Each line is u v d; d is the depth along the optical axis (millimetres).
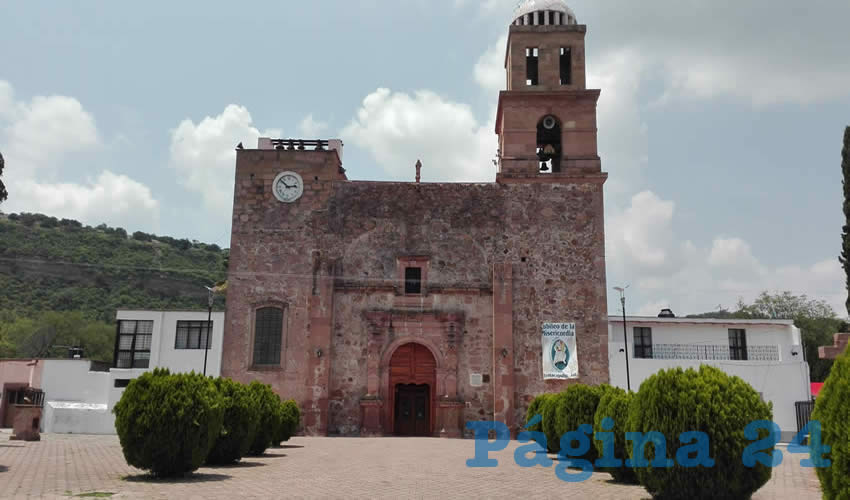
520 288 30938
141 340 38469
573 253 31297
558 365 30062
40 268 69875
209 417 14148
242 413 17078
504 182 31984
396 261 31266
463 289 30797
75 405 36062
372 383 29734
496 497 12141
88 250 74500
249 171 32250
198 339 37500
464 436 29312
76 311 67062
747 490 10641
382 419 29531
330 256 31312
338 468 16344
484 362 30234
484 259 31328
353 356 30281
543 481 14773
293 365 30188
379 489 12766
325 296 30656
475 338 30484
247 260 31312
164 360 36938
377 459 18891
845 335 24234
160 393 13695
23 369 37688
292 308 30781
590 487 13867
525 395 29812
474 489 13164
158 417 13461
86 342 65188
